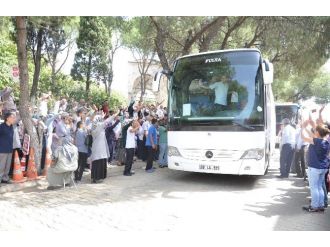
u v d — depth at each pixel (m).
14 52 21.77
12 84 19.56
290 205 8.05
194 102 9.99
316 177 7.52
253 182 10.64
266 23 19.80
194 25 17.83
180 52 21.47
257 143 9.34
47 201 8.02
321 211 7.53
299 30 18.56
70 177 9.45
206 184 10.24
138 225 6.51
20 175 9.56
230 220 6.88
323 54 18.84
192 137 9.80
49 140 10.52
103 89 36.91
